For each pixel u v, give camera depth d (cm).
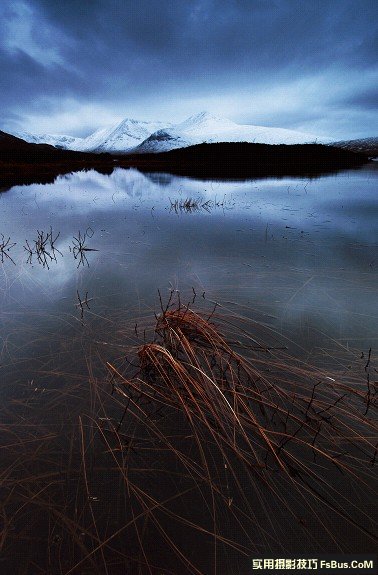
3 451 186
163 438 197
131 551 144
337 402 215
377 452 184
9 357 270
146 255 562
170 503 162
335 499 163
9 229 774
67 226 812
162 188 1725
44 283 436
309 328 312
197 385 218
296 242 630
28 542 146
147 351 248
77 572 137
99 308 361
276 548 145
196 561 141
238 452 186
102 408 219
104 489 168
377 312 341
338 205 1075
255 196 1338
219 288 413
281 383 239
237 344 285
